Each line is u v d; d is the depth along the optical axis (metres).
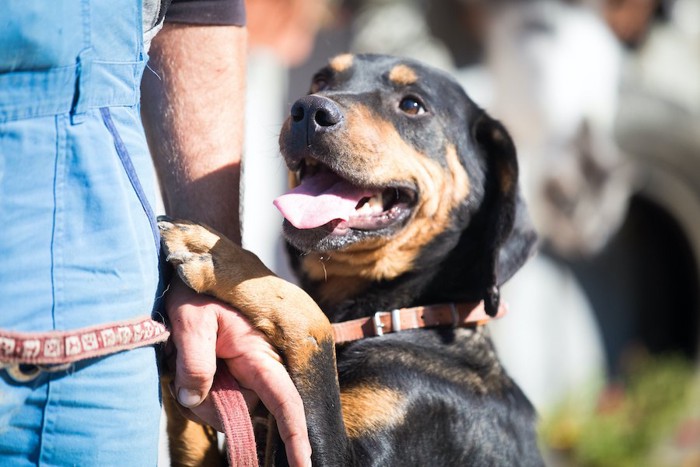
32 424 3.63
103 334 3.71
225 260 4.43
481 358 6.06
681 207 20.19
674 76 18.64
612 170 16.70
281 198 5.54
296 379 4.48
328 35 14.86
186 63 4.77
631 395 16.19
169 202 4.87
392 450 5.23
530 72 15.41
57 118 3.65
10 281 3.50
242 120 4.99
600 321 20.58
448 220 6.27
